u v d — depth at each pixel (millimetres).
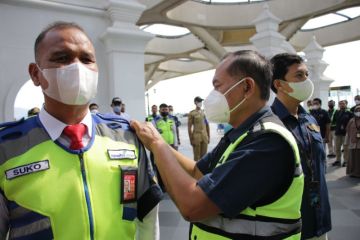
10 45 4633
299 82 1988
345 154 7793
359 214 4145
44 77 1118
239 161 1158
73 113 1156
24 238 1014
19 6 4691
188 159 1681
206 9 17672
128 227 1188
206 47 20578
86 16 5215
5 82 4609
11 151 1079
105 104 5340
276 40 7340
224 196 1141
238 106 1354
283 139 1179
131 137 1319
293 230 1214
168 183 1271
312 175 1894
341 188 5531
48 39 1121
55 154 1095
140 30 5387
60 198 1049
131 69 5344
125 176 1188
